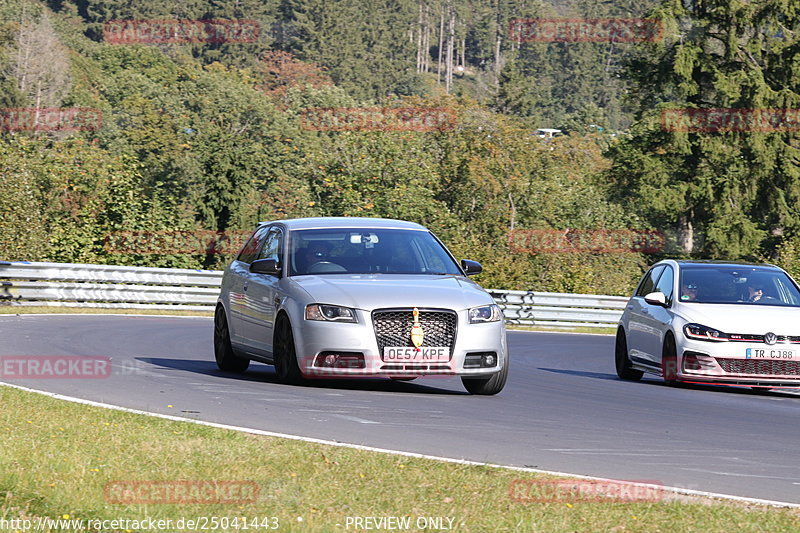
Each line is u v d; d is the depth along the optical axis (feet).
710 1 638.94
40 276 256.73
